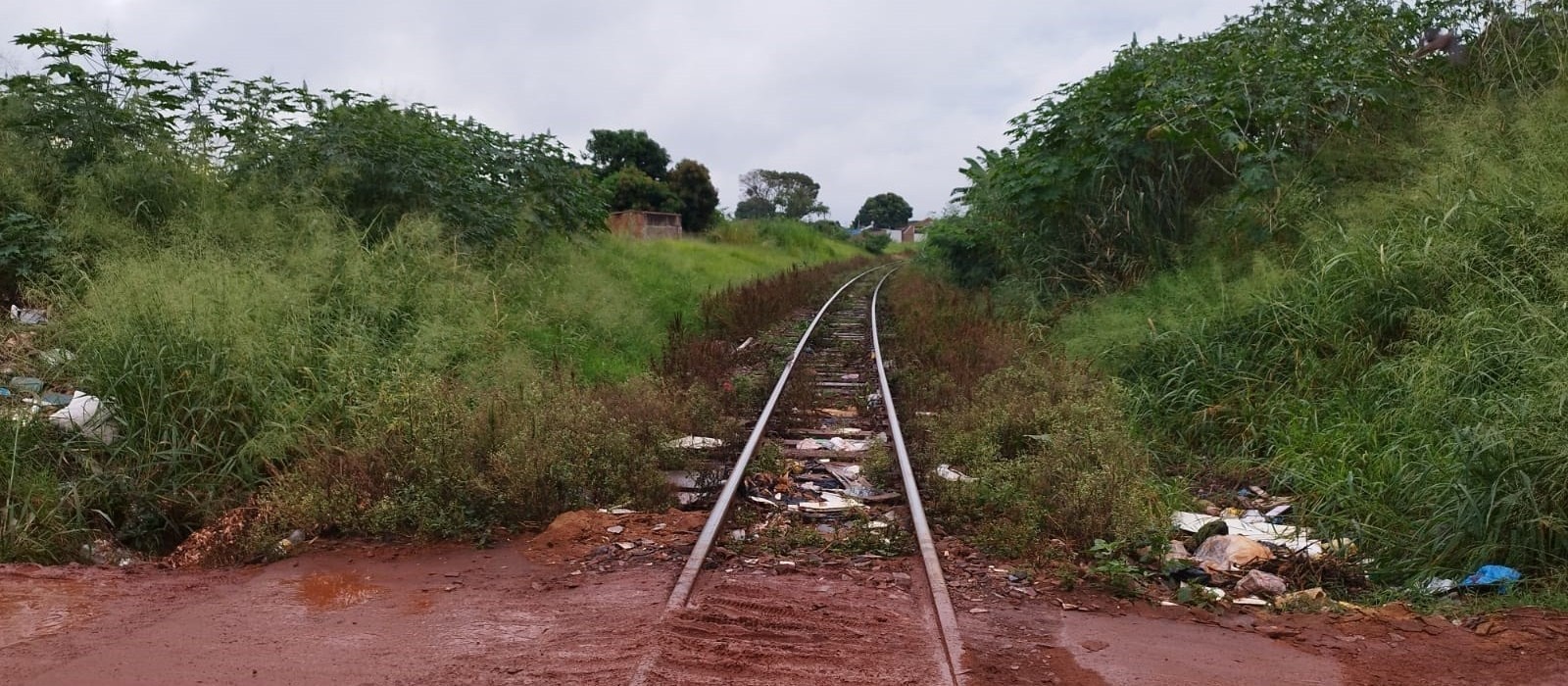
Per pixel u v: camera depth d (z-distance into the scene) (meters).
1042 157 15.20
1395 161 11.53
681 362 11.64
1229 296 10.52
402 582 5.25
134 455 6.98
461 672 3.88
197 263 9.21
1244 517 6.87
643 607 4.68
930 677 3.91
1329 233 10.29
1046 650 4.32
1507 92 11.57
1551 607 4.88
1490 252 8.52
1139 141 14.09
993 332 13.39
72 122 10.97
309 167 12.37
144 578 5.36
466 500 6.35
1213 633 4.66
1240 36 13.71
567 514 6.32
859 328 18.27
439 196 13.35
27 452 6.74
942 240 21.62
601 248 18.72
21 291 9.62
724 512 6.06
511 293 12.65
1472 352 7.32
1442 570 5.50
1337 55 12.51
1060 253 15.86
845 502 6.89
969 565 5.55
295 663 3.99
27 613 4.65
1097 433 7.38
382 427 7.26
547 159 16.36
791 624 4.48
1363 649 4.43
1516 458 5.66
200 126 12.02
